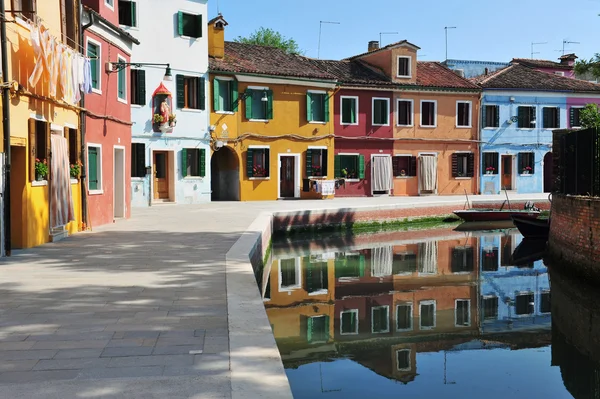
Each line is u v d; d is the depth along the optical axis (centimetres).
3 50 1077
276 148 2927
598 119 1997
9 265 982
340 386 730
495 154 3566
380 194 3278
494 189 3559
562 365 816
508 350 887
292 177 3022
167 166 2630
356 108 3189
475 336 959
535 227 2119
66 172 1386
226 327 600
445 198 3088
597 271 1199
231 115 2795
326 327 1003
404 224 2577
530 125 3625
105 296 743
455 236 2266
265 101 2884
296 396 695
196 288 794
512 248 1961
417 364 816
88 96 1591
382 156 3256
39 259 1048
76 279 856
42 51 1164
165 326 603
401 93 3303
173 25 2597
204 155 2706
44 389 430
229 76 2775
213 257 1070
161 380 450
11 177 1184
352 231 2366
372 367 802
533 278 1450
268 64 2972
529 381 755
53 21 1354
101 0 1711
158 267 962
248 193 2858
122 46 1884
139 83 2453
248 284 817
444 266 1620
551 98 3650
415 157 3359
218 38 2838
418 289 1319
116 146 1830
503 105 3559
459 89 3422
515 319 1067
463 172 3512
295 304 1166
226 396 418
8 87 1076
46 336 567
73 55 1340
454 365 814
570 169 1459
